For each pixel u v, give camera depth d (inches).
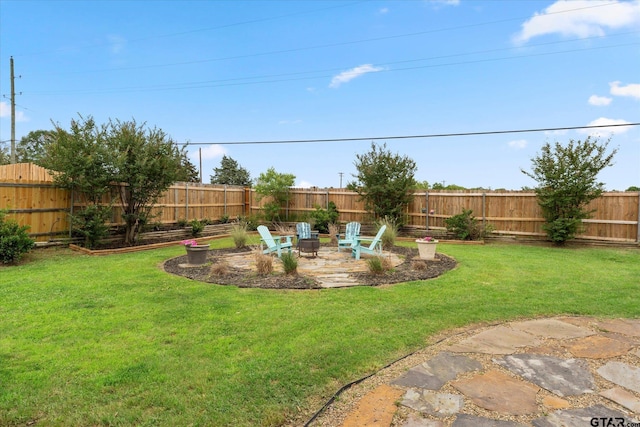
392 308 177.2
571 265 293.9
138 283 226.2
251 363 118.6
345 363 119.4
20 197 336.5
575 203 414.3
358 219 571.8
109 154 360.5
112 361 119.6
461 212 491.8
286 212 623.2
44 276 244.7
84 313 167.9
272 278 239.3
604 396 100.7
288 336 141.5
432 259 315.9
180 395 100.0
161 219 474.6
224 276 245.1
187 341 136.7
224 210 600.7
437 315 167.5
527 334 146.8
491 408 94.3
